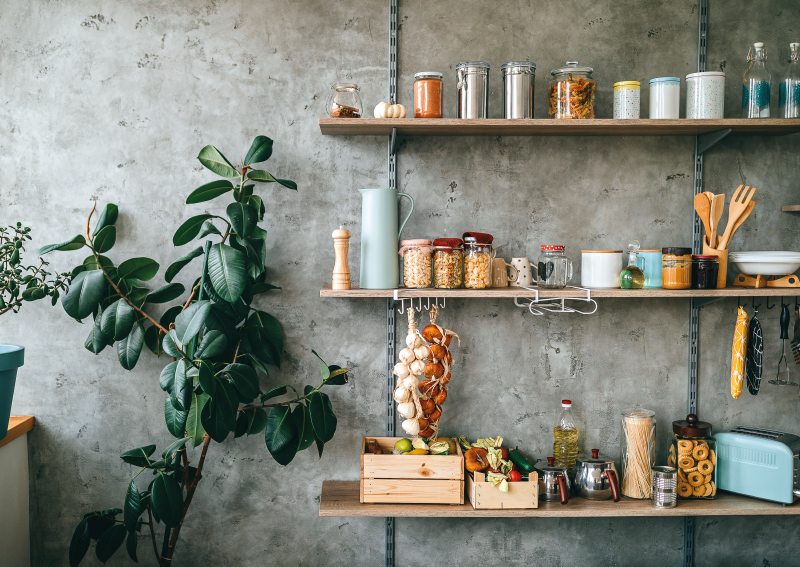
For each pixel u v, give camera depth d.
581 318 2.01
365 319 1.97
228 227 1.86
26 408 1.93
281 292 1.96
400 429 1.98
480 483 1.71
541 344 2.00
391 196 1.77
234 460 1.96
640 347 2.01
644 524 2.02
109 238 1.81
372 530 1.99
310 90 1.94
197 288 1.88
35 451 1.94
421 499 1.74
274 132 1.94
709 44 1.98
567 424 1.94
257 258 1.72
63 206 1.92
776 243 2.01
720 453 1.88
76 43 1.90
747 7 1.98
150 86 1.92
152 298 1.80
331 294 1.70
